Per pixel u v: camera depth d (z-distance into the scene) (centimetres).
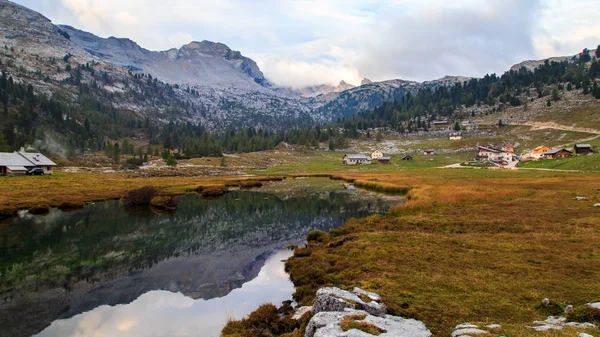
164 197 7056
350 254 3058
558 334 1268
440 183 8681
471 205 5172
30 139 17875
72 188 8519
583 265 2353
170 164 15738
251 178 12694
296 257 3431
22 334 2050
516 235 3325
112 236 4566
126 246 4103
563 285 2014
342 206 6788
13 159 11356
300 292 2441
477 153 19288
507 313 1683
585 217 3922
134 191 7262
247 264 3378
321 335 1236
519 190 6306
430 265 2547
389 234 3653
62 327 2134
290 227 5106
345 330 1274
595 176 8831
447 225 3953
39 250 3888
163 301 2531
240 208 6806
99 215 5997
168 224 5334
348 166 18025
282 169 16938
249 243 4222
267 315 2069
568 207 4562
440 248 3005
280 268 3177
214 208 6825
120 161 17838
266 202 7525
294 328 1872
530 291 1952
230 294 2623
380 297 1869
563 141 18862
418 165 17562
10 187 8100
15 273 3153
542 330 1330
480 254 2767
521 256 2648
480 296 1917
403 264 2619
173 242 4291
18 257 3622
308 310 1942
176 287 2809
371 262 2736
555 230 3434
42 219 5559
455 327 1502
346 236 3759
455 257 2719
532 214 4244
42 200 6788
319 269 2797
